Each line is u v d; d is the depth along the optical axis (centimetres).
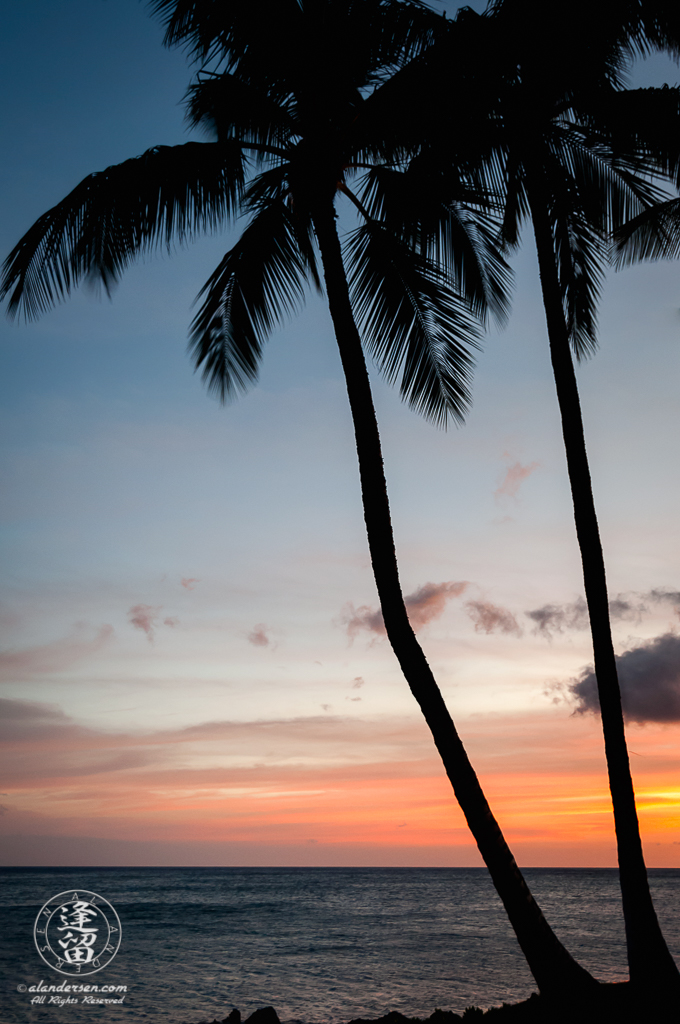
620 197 1097
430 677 702
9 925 3956
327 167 816
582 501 877
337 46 810
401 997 1861
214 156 811
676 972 738
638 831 791
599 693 835
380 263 904
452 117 838
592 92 950
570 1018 625
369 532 736
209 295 873
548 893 7125
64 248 823
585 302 1093
